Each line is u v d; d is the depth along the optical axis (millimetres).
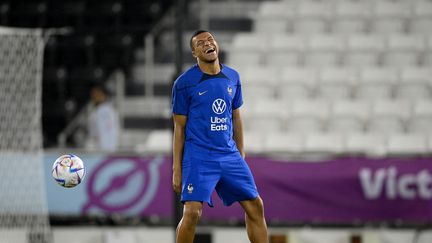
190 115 25219
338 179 42750
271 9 62438
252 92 54531
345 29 61156
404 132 52031
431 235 43969
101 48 60438
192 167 24906
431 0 63625
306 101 53188
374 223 43656
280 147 49688
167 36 60875
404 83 55562
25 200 43406
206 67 25203
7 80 45562
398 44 59031
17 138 44969
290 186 42781
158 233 44625
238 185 25016
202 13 61188
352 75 55906
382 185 42656
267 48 58406
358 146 49656
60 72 58531
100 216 44344
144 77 58344
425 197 42469
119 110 55188
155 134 51469
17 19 64250
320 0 63469
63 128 56312
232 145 25344
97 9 63750
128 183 43688
